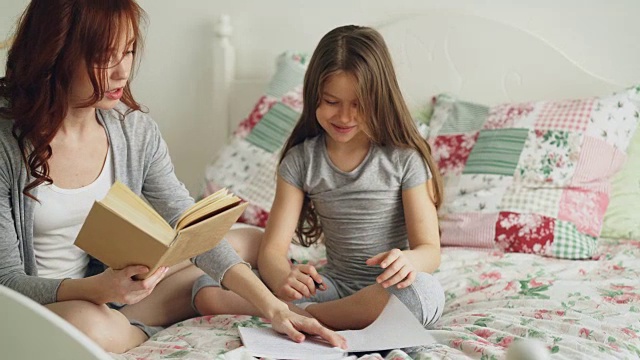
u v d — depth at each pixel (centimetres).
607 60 226
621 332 136
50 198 141
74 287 130
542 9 229
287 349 127
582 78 224
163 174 156
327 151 169
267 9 251
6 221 137
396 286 143
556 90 227
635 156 208
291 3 249
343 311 148
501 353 124
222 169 221
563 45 229
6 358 92
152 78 261
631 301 153
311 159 169
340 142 165
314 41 249
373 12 243
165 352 127
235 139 227
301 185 171
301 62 236
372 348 131
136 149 151
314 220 179
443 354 126
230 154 224
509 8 232
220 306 155
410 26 236
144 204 114
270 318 136
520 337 133
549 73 227
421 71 236
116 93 134
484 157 205
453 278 171
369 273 167
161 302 159
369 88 158
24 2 246
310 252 192
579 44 228
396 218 167
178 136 262
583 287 160
